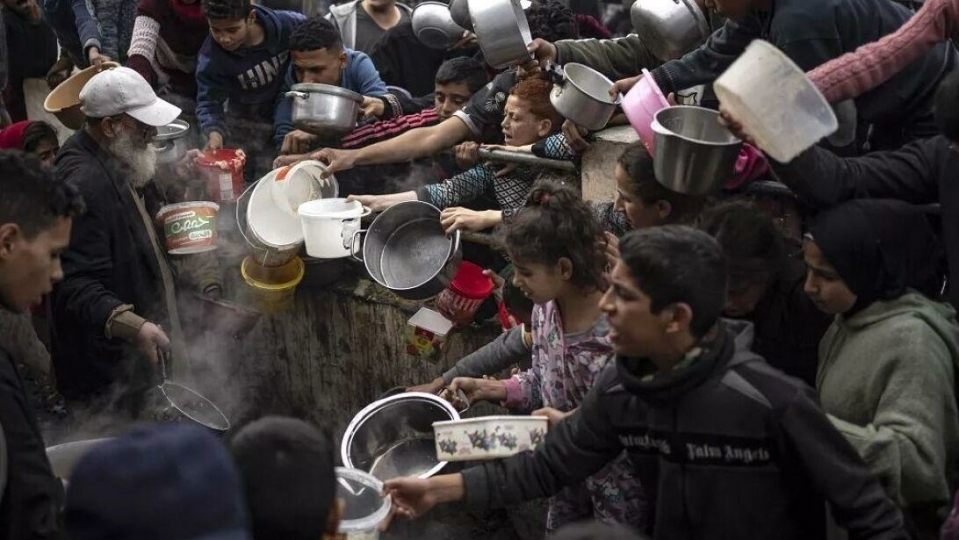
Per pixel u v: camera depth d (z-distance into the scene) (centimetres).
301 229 394
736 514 226
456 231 351
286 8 606
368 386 432
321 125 392
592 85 346
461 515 393
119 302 362
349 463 296
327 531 212
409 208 371
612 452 249
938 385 239
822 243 246
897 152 268
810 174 250
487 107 391
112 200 370
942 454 238
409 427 312
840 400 251
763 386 219
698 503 229
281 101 448
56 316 372
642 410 234
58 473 305
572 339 277
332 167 395
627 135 337
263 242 386
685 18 358
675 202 287
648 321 217
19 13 589
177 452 167
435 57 513
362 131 422
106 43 516
